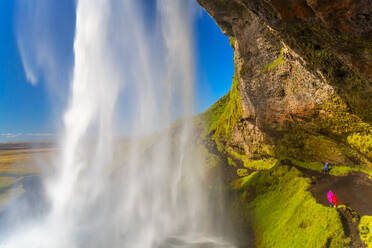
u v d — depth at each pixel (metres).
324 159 21.52
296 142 23.92
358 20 6.92
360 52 8.58
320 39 9.77
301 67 17.64
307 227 13.99
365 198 14.69
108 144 37.31
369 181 16.97
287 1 8.30
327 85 15.67
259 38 22.59
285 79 21.14
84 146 35.91
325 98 16.58
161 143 45.50
